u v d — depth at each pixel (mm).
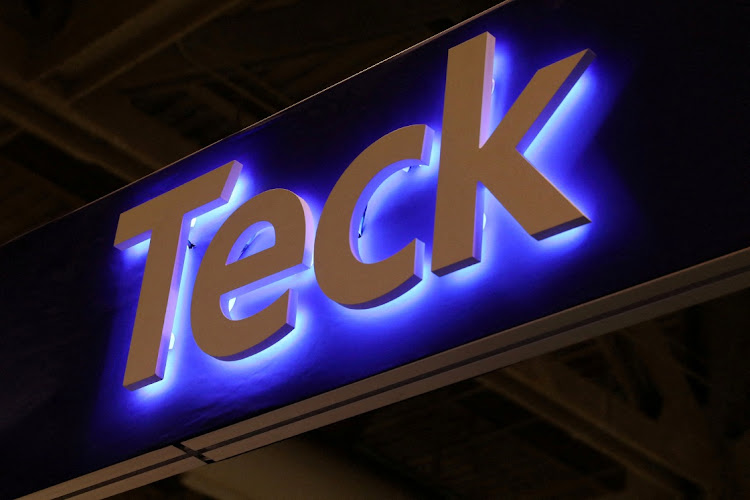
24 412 4652
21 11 6328
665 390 8211
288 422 3828
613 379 8586
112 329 4594
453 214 3473
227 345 3900
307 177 4242
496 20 3941
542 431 9609
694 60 3266
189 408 4012
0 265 5398
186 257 4434
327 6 6168
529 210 3289
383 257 3680
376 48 6477
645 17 3475
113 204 5090
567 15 3711
